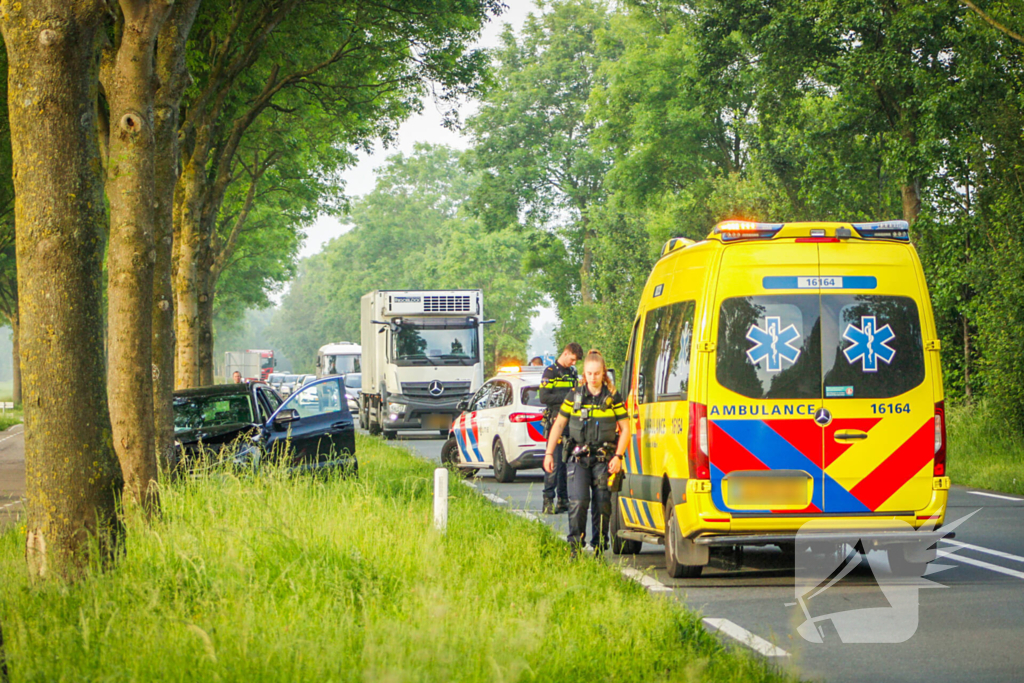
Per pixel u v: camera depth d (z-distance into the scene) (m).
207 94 42.47
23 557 17.88
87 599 14.53
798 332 18.39
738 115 88.19
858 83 56.84
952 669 13.16
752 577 19.84
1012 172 44.31
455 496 30.09
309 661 11.50
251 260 121.62
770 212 66.25
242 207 83.56
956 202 51.72
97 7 15.73
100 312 16.42
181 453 27.77
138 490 21.02
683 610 14.80
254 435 29.67
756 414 18.23
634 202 97.75
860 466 18.23
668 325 20.34
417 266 189.88
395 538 18.70
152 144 21.97
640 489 21.44
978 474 37.12
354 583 15.52
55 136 15.87
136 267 21.98
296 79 49.59
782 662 13.22
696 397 18.34
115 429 22.12
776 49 61.38
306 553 16.64
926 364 18.45
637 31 101.06
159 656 11.77
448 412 66.38
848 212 63.41
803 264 18.53
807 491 18.19
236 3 41.34
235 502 20.45
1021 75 47.84
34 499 16.23
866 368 18.36
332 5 44.78
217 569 15.64
